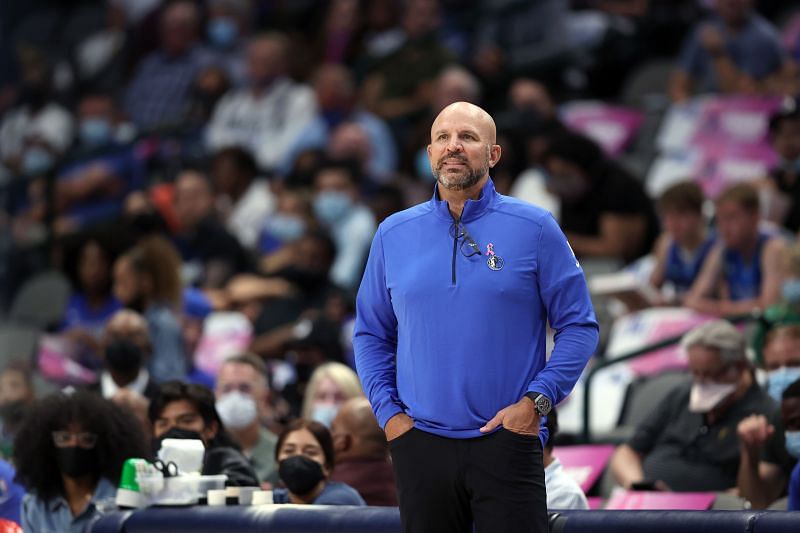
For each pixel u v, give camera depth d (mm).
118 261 29312
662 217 28906
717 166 34281
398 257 13680
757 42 35625
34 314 35344
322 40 44750
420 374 13344
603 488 21484
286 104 40812
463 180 13406
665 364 25766
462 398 13172
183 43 45344
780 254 25688
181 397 18797
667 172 34781
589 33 40812
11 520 19406
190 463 17094
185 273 33594
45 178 41188
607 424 25703
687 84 36906
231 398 21406
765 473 19625
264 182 38062
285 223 33938
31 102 48312
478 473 13031
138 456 18359
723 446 20391
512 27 41062
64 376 27875
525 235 13430
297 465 17719
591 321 13453
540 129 34125
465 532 13375
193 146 40562
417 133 36812
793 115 29672
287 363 28656
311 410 22359
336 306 29094
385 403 13508
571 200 31094
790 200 29641
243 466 18469
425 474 13188
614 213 30672
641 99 38219
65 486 18328
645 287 26812
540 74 39438
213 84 42500
